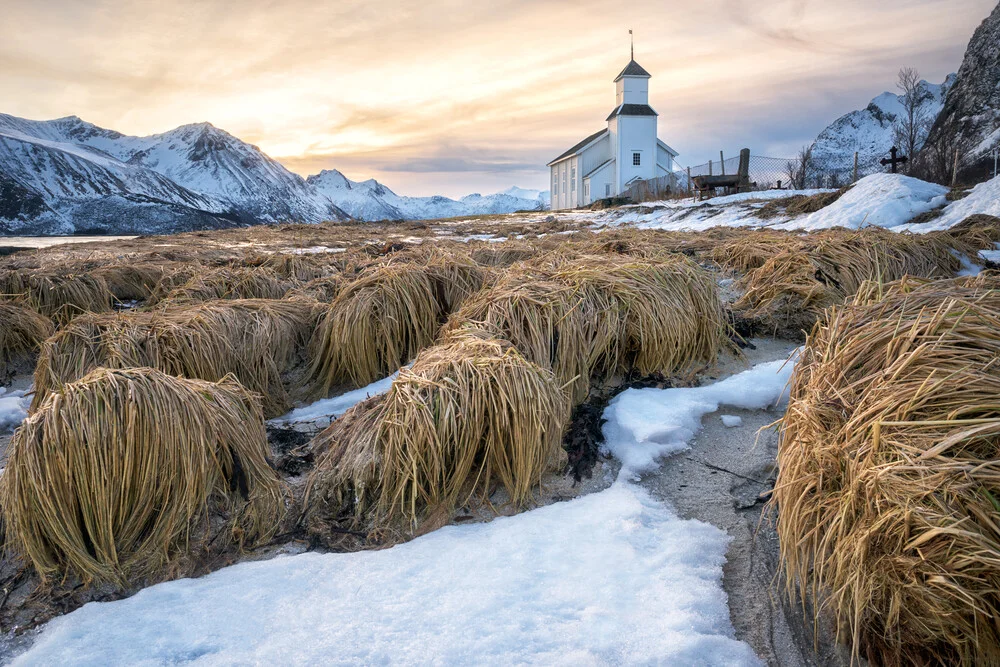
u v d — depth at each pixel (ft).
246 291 19.71
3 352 17.06
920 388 5.64
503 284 13.12
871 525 5.44
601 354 12.25
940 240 20.70
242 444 9.09
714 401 11.16
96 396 8.20
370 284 14.98
